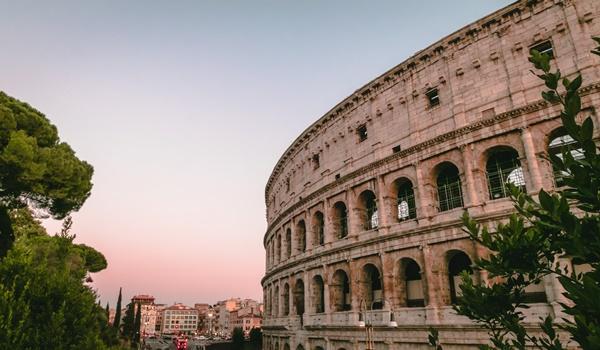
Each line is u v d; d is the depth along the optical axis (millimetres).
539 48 37531
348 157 52812
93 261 71562
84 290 18672
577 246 6309
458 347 34406
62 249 48062
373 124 50000
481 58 40938
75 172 44688
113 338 59594
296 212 61969
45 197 44438
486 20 40969
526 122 35500
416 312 38000
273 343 69875
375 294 46062
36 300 16125
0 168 37281
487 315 10336
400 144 45688
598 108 32062
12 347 13195
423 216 40062
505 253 9523
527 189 34156
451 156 40031
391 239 42156
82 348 15695
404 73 47656
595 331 5883
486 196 36844
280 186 76438
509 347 9852
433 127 42875
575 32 35156
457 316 35125
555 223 6676
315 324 51438
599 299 5758
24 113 41281
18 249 18094
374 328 41438
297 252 61156
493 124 37438
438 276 37500
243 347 114188
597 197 6258
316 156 61281
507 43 39344
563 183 6719
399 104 47344
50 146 44438
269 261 80500
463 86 41406
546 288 30547
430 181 41250
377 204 45438
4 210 38156
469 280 11164
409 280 43000
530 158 34312
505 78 38562
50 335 14602
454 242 37125
